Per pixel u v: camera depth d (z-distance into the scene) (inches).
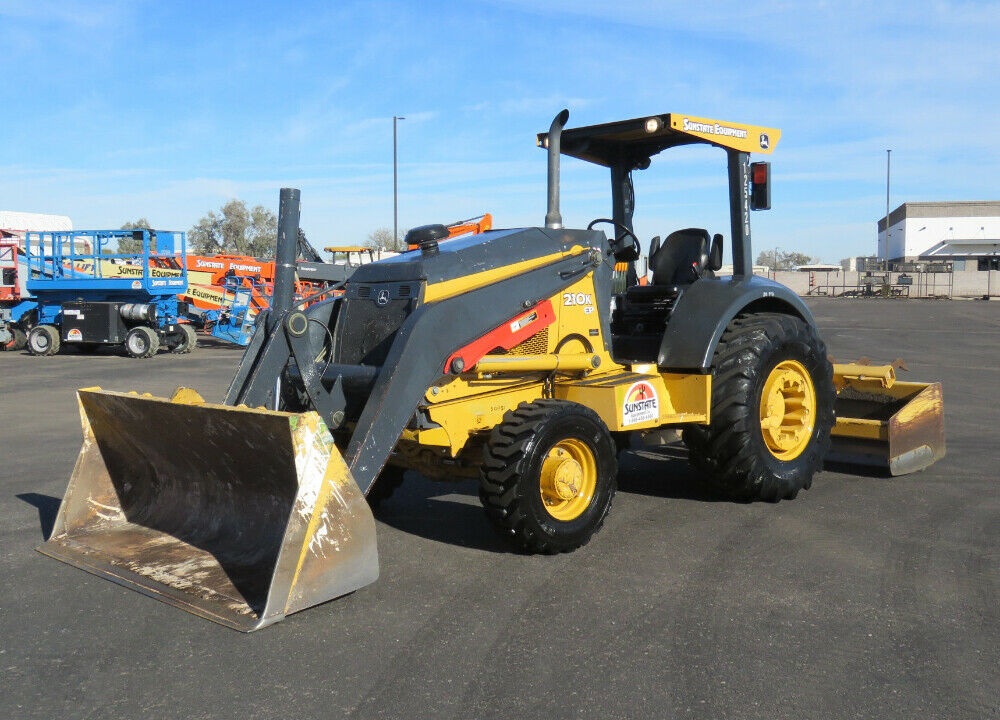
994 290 2087.8
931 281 2122.3
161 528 197.5
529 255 209.9
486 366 195.8
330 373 194.7
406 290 193.8
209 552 182.5
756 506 236.7
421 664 139.7
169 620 157.8
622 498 246.1
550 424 187.8
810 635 150.1
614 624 155.2
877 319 1206.3
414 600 167.0
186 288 805.2
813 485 261.1
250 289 856.3
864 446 274.4
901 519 222.1
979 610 161.2
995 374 569.0
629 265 269.0
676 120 226.7
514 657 142.1
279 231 184.4
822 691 130.1
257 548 177.9
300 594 156.4
